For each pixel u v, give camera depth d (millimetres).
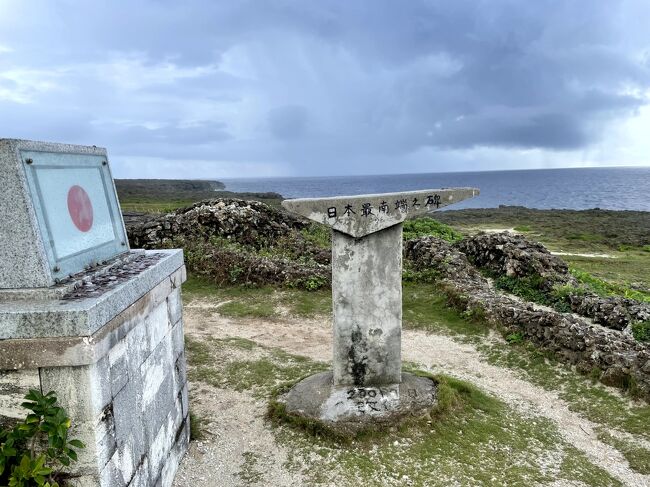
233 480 4457
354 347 5469
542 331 7555
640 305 9156
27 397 2748
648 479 4566
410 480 4426
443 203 5332
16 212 3010
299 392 5688
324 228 16484
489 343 7926
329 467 4609
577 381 6480
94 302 2939
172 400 4414
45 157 3309
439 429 5141
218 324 8883
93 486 2963
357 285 5375
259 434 5195
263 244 13867
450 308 9383
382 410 5227
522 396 6266
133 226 13594
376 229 5203
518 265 11297
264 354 7391
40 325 2787
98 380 2953
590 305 9242
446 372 6973
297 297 10312
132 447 3467
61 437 2748
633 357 6367
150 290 3859
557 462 4773
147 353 3795
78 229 3600
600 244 31391
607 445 5141
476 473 4531
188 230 13508
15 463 2896
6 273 3049
